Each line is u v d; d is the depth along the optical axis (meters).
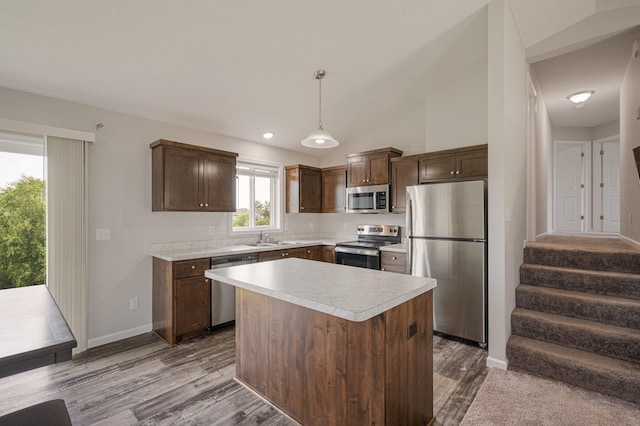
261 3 2.31
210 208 3.71
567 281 2.95
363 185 4.64
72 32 2.24
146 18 2.25
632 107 3.56
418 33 2.96
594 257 3.01
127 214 3.33
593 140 6.33
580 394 2.21
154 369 2.64
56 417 1.18
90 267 3.08
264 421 1.98
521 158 3.25
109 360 2.80
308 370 1.89
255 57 2.88
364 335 1.62
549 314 2.79
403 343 1.71
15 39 2.20
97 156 3.13
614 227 6.05
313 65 3.17
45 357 1.08
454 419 1.99
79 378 2.49
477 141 3.69
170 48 2.57
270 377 2.14
